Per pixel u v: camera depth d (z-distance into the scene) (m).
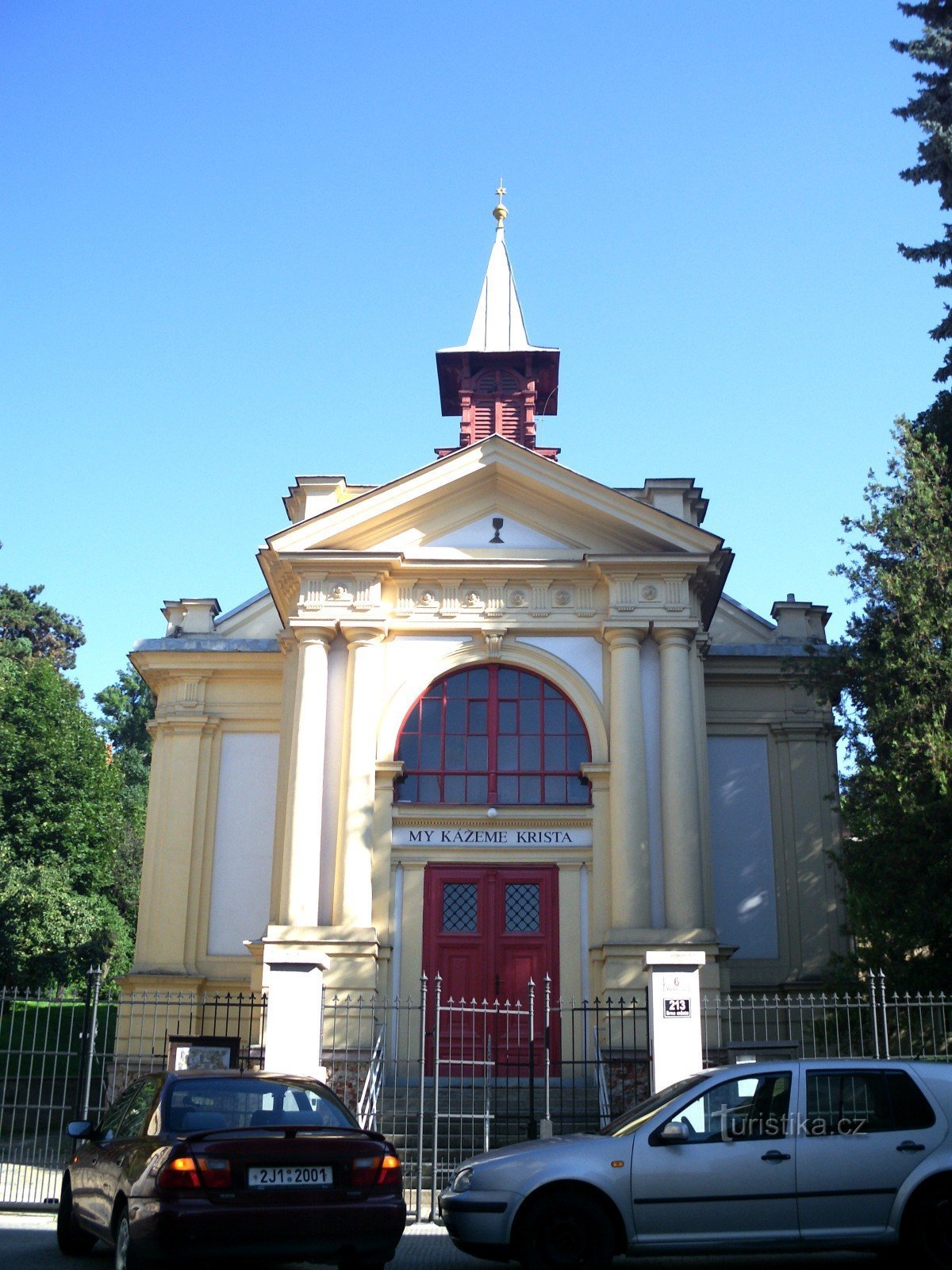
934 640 20.75
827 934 25.75
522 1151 10.70
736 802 26.58
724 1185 10.38
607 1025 20.80
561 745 23.25
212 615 28.83
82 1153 11.63
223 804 26.73
